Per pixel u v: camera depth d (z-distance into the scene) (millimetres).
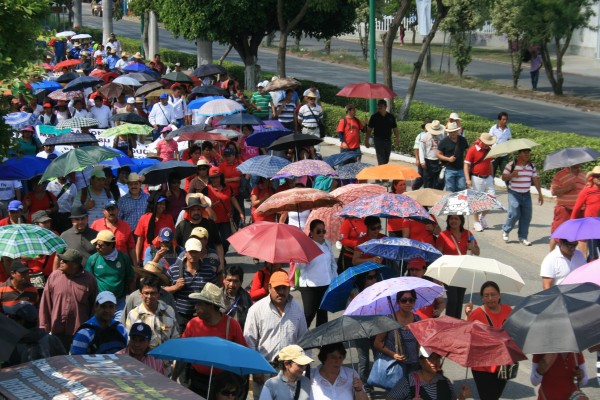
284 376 8648
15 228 11062
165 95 25891
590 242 14719
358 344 11234
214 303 9516
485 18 49531
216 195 16234
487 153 19359
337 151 29703
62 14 84188
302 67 57375
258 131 20766
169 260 12711
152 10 46094
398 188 15086
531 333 8203
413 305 10094
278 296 10008
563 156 15758
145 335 8859
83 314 11016
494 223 20297
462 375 12109
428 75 52906
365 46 61375
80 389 6305
